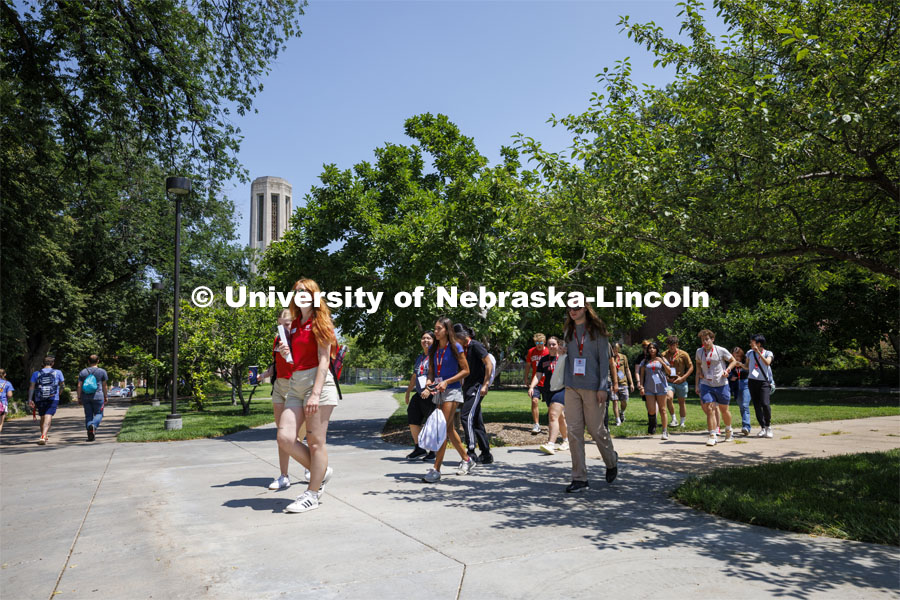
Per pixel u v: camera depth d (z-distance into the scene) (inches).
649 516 183.3
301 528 169.9
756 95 213.5
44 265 916.6
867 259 252.7
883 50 219.9
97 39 500.7
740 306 976.9
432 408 313.0
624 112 286.5
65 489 243.0
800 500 188.7
